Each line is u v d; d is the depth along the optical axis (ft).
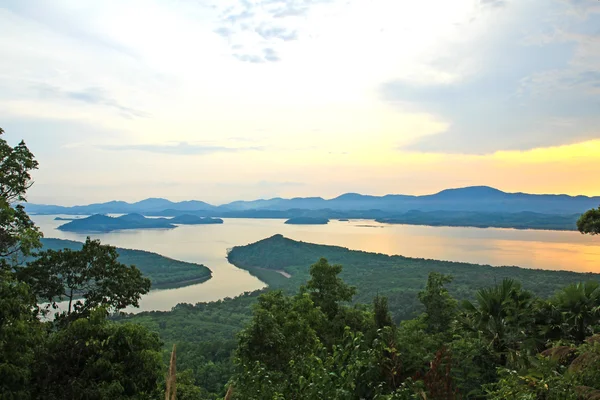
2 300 24.97
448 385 21.81
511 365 39.88
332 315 59.72
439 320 62.49
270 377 22.49
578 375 23.41
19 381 24.49
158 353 31.04
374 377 20.81
